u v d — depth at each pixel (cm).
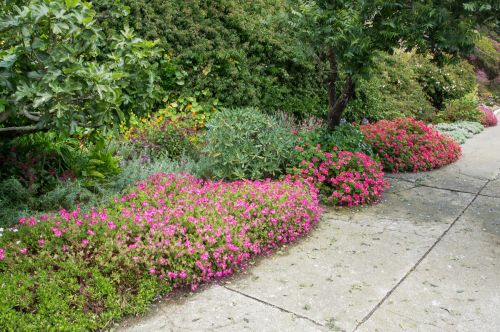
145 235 350
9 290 276
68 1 312
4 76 326
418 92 1246
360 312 308
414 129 807
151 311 308
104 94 342
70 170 471
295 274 362
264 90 812
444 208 535
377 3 524
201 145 628
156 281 326
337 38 539
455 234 450
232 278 356
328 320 298
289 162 586
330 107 678
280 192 462
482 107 1404
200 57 746
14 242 331
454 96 1399
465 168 745
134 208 398
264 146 562
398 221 488
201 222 374
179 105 739
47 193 430
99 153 490
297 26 608
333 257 394
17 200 420
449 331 288
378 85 1070
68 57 325
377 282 349
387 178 671
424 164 720
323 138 636
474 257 397
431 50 577
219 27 798
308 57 648
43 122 346
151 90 418
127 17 691
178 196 428
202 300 322
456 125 1146
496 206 544
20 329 258
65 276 301
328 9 581
